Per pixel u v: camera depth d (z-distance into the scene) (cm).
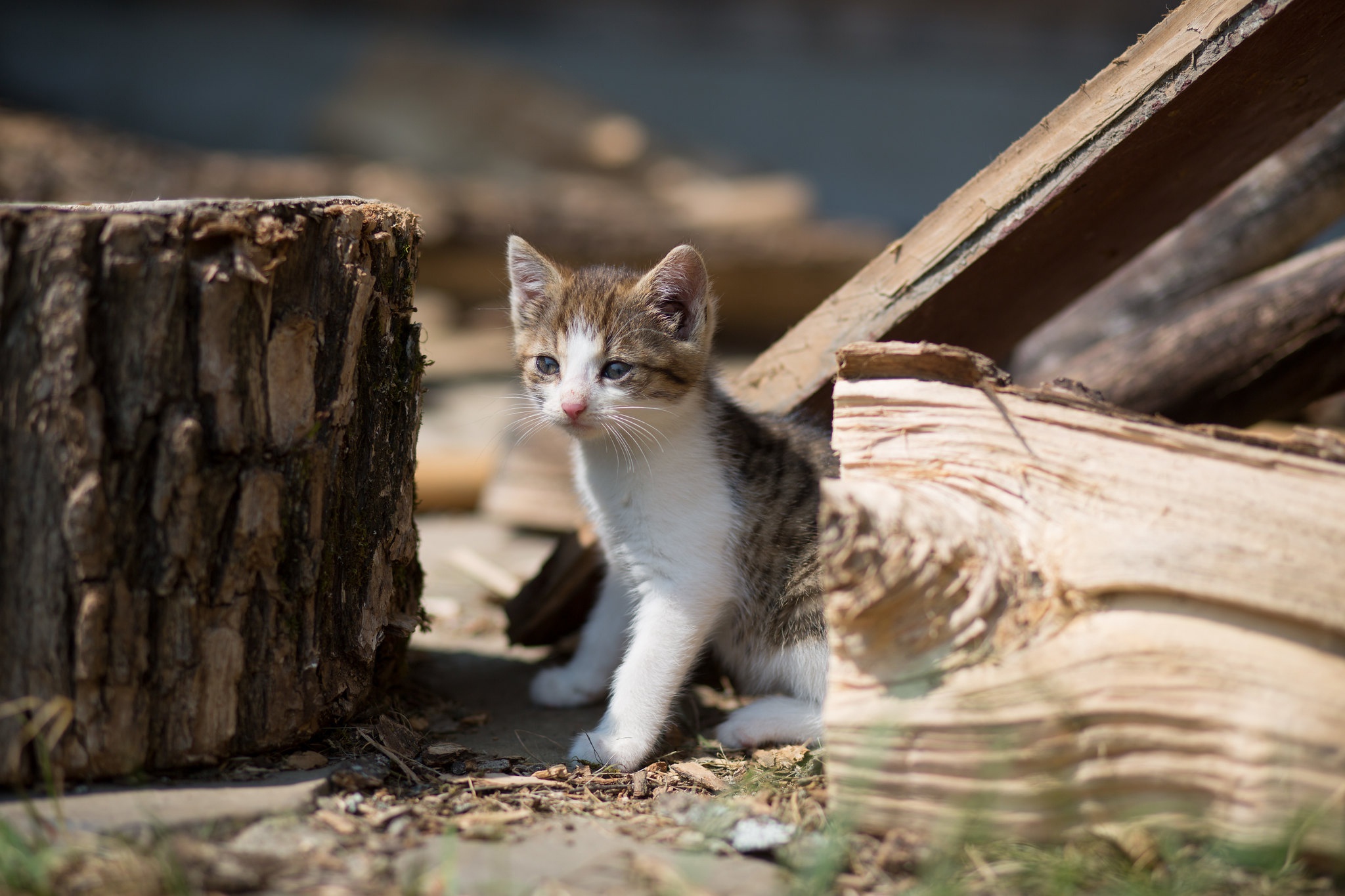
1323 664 76
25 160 145
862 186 307
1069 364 101
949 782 77
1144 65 84
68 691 78
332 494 82
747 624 90
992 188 86
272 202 80
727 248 181
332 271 81
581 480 91
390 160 255
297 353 80
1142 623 77
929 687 77
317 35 299
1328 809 75
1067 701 76
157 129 285
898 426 80
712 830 79
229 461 79
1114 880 75
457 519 119
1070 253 92
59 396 77
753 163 273
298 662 81
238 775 80
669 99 318
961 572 78
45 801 77
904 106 318
